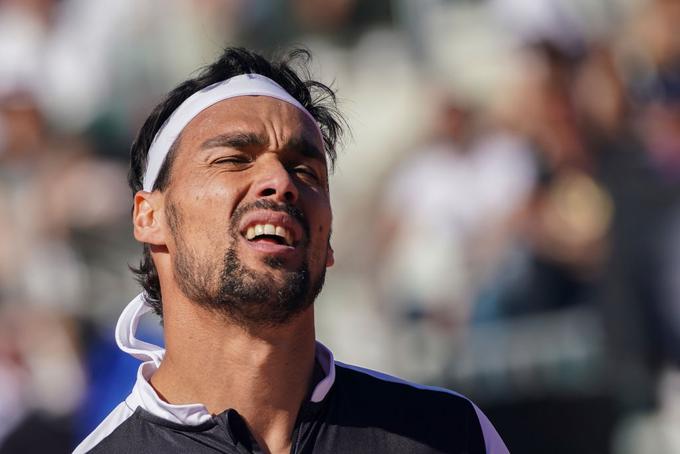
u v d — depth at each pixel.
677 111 23.75
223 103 9.17
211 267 8.55
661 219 21.72
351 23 30.88
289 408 8.78
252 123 8.96
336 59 30.58
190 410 8.51
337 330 26.62
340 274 27.88
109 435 8.70
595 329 22.95
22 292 27.14
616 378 22.20
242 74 9.52
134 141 9.83
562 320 23.42
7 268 27.62
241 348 8.64
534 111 25.66
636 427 22.30
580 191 24.16
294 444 8.65
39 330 24.69
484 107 27.00
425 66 29.22
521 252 24.05
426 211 25.94
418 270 25.53
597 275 23.06
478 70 28.19
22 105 29.91
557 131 25.25
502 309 23.86
